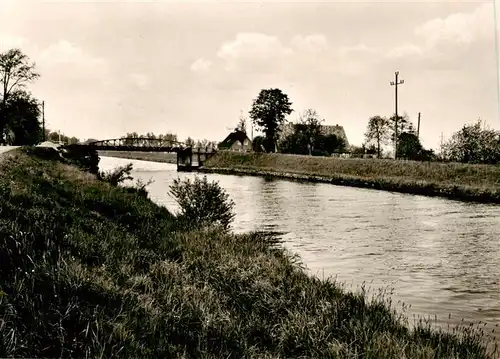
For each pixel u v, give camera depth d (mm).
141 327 5055
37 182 12992
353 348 5410
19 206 8211
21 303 4586
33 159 22938
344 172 44156
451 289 9406
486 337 6730
